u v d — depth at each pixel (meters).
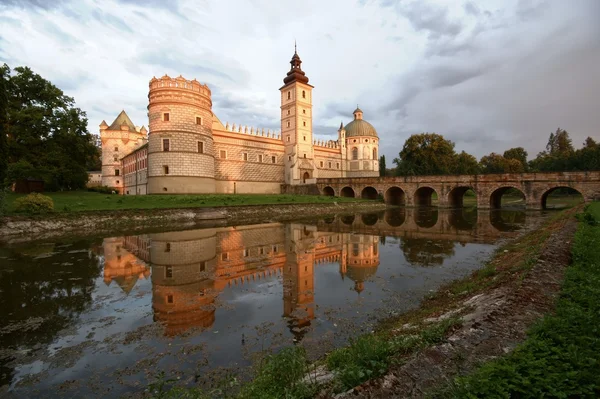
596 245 12.60
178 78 48.81
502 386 4.27
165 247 21.38
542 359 4.73
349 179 68.94
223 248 21.19
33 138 40.06
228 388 6.41
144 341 8.77
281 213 44.31
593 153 82.62
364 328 9.48
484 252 19.94
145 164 58.59
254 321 10.05
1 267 16.34
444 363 5.26
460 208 58.88
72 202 35.16
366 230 30.14
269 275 15.30
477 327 6.48
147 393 6.56
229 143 63.28
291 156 73.12
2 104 28.94
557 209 49.06
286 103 75.62
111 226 29.88
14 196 37.28
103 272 15.57
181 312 10.85
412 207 61.28
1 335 9.22
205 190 51.88
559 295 8.01
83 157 46.84
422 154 77.06
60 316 10.55
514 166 98.69
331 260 18.25
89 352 8.23
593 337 5.45
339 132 94.38
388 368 5.25
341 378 5.07
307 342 8.59
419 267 16.58
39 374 7.31
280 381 5.37
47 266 16.55
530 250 15.27
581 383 4.28
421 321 8.75
